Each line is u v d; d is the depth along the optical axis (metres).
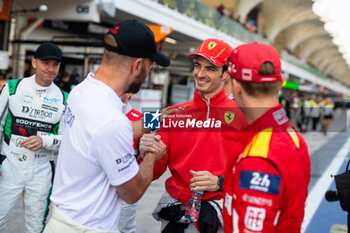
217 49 1.66
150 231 2.98
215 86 1.63
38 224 2.33
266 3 29.59
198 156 1.60
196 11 12.48
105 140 1.15
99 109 1.18
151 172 1.35
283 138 1.05
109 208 1.25
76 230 1.23
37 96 2.32
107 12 8.09
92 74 1.33
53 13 8.37
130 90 1.28
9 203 2.26
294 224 1.05
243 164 1.03
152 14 10.12
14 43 9.06
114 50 1.21
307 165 1.16
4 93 2.27
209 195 1.59
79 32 10.59
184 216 1.62
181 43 13.54
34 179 2.28
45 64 2.26
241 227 1.01
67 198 1.26
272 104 1.09
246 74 1.08
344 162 5.87
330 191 1.86
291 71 28.25
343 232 3.28
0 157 2.28
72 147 1.23
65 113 1.32
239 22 16.88
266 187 0.98
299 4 31.02
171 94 17.23
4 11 8.52
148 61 1.26
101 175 1.23
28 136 2.29
